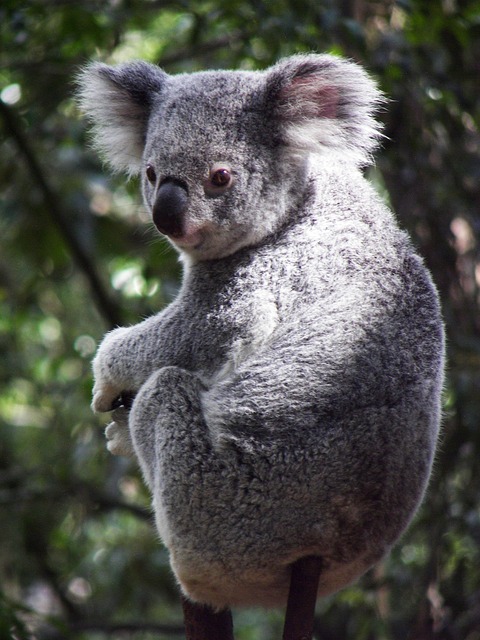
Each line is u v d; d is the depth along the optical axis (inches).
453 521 634.2
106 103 417.7
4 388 964.6
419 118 655.1
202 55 802.2
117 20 704.4
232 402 336.5
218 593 348.5
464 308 669.3
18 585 936.9
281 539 329.7
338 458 328.2
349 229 357.7
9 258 961.5
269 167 369.4
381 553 349.1
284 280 357.7
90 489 789.9
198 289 372.2
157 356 369.1
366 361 334.6
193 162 363.3
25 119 738.8
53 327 1043.9
